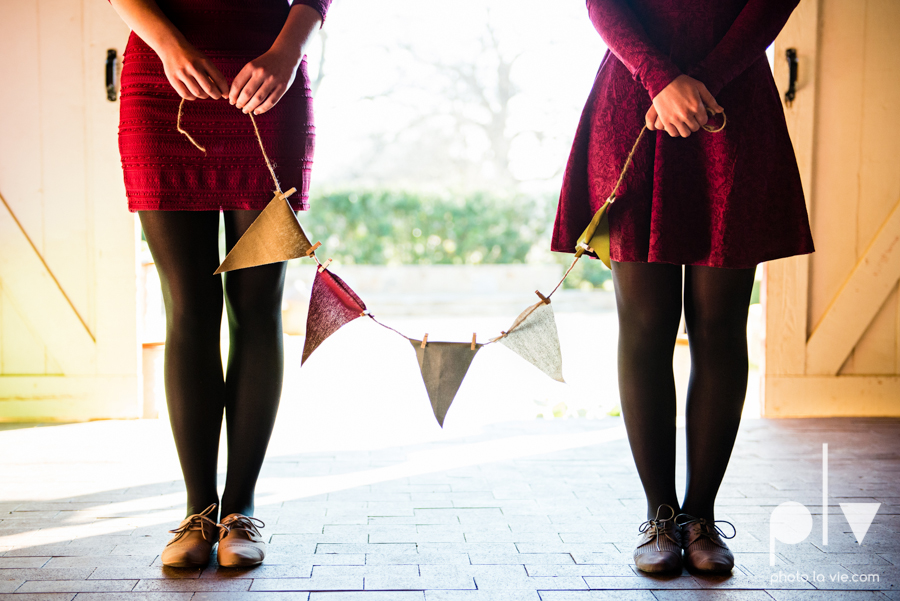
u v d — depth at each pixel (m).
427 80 14.51
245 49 1.55
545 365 1.56
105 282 3.04
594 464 2.44
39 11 2.96
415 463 2.46
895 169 3.11
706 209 1.52
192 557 1.54
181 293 1.59
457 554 1.65
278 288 1.67
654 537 1.58
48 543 1.70
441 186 12.52
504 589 1.47
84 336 3.04
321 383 4.16
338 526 1.84
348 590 1.45
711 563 1.53
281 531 1.80
